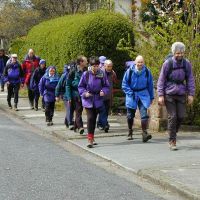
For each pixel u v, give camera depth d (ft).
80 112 104.27
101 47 142.10
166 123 103.76
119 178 69.92
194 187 61.52
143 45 110.73
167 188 63.77
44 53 173.17
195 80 105.29
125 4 195.93
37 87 143.13
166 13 119.75
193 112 105.70
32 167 75.97
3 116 138.62
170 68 82.64
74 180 68.54
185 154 81.46
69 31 147.64
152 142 93.09
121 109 136.46
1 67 192.24
